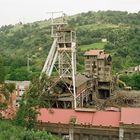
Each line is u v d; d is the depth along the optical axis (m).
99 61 132.12
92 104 109.94
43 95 75.44
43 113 74.62
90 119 71.69
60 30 89.50
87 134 70.56
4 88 65.62
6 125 62.66
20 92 110.75
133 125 67.62
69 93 92.06
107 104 107.88
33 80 71.69
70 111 75.06
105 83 127.69
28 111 64.62
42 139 55.88
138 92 125.62
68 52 91.44
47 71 89.25
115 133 69.00
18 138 55.84
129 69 182.88
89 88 115.25
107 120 70.81
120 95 118.38
